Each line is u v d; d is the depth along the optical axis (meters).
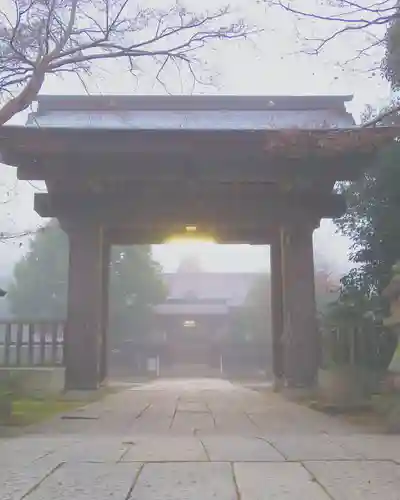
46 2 10.23
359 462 4.85
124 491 3.88
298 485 4.01
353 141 10.53
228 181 13.69
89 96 14.37
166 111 14.31
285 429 8.06
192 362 51.78
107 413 10.41
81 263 14.82
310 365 14.66
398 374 9.30
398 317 8.87
